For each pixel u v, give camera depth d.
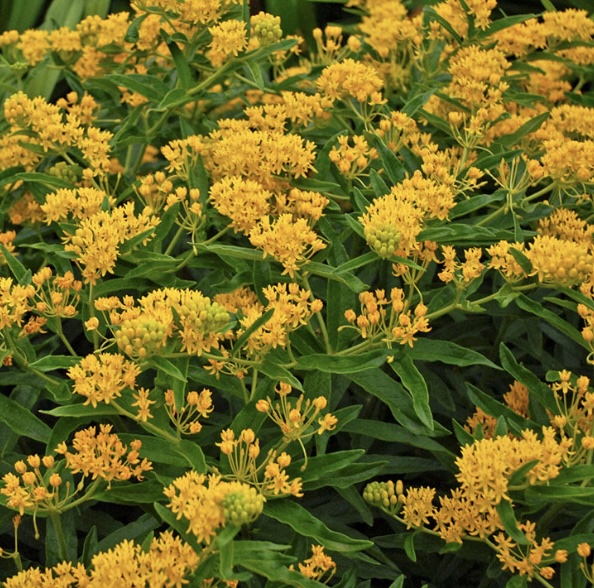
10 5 2.49
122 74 1.82
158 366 1.39
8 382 1.51
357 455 1.42
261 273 1.50
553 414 1.49
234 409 1.59
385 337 1.51
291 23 2.39
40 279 1.49
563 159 1.58
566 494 1.38
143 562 1.32
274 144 1.57
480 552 1.48
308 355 1.47
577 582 1.41
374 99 1.67
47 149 1.66
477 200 1.56
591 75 1.96
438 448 1.49
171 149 1.70
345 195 1.63
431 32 1.81
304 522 1.39
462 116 1.68
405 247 1.48
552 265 1.45
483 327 1.69
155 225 1.53
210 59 1.77
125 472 1.40
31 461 1.40
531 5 2.59
